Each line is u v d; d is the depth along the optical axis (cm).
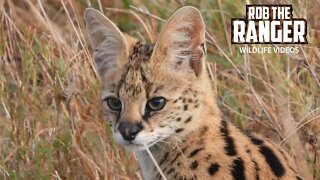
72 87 1012
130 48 875
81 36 1114
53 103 1024
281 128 971
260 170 812
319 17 1027
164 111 846
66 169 987
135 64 855
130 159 995
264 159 819
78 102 1020
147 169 880
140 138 838
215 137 848
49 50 1045
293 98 994
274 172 812
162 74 848
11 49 1085
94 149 1002
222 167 827
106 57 874
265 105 997
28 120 1013
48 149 968
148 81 845
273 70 1031
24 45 1077
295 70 1014
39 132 1006
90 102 1018
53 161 997
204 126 853
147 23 1172
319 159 946
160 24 1184
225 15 1146
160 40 851
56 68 1026
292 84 1003
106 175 973
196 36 855
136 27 1223
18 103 1019
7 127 1016
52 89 1027
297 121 974
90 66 1038
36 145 987
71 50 1063
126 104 847
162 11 1197
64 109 1015
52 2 1241
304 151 946
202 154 843
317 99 995
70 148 992
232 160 826
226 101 1039
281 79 1013
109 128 980
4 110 1052
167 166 859
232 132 852
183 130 852
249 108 1034
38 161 955
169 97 847
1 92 1030
